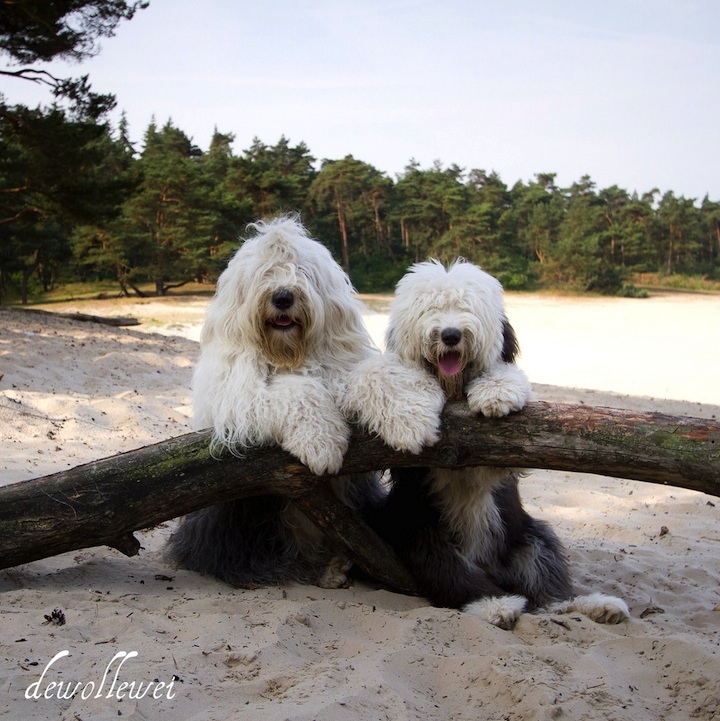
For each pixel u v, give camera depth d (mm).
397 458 1591
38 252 18984
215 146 29906
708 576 2098
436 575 1698
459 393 1662
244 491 1633
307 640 1439
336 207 24969
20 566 1750
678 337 12047
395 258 25688
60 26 7332
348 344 1869
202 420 1772
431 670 1355
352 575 1832
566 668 1398
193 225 19438
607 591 1945
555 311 16656
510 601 1657
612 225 26906
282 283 1704
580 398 5457
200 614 1515
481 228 24094
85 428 2967
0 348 4297
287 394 1603
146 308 15125
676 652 1463
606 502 2836
